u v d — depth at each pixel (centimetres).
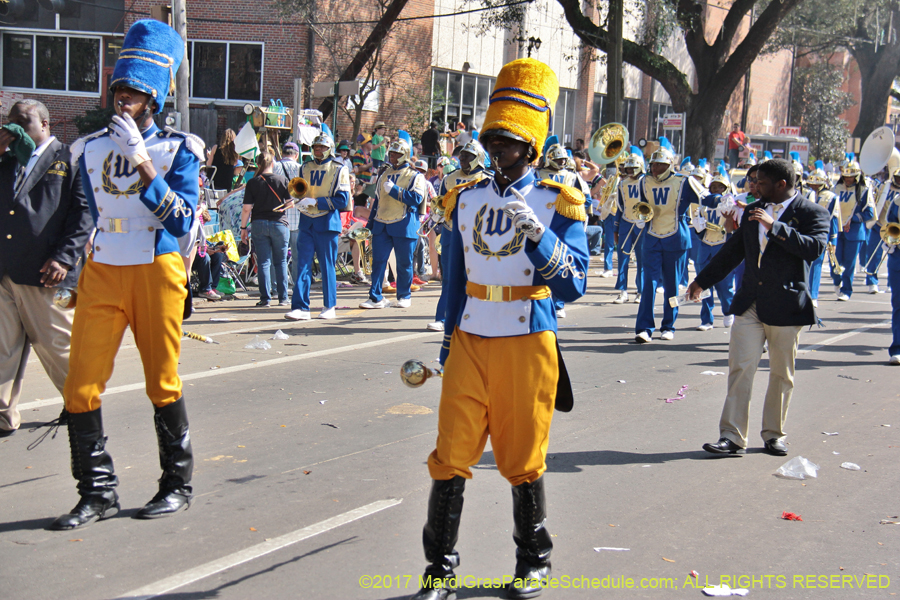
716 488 501
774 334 558
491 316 345
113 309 417
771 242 554
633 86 3647
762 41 2475
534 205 347
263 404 656
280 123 1491
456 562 355
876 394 750
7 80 2469
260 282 1151
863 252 1769
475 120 2989
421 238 1496
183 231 407
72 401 415
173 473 438
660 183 958
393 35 2569
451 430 343
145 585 357
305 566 379
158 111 424
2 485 473
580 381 768
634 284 1572
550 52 3203
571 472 522
